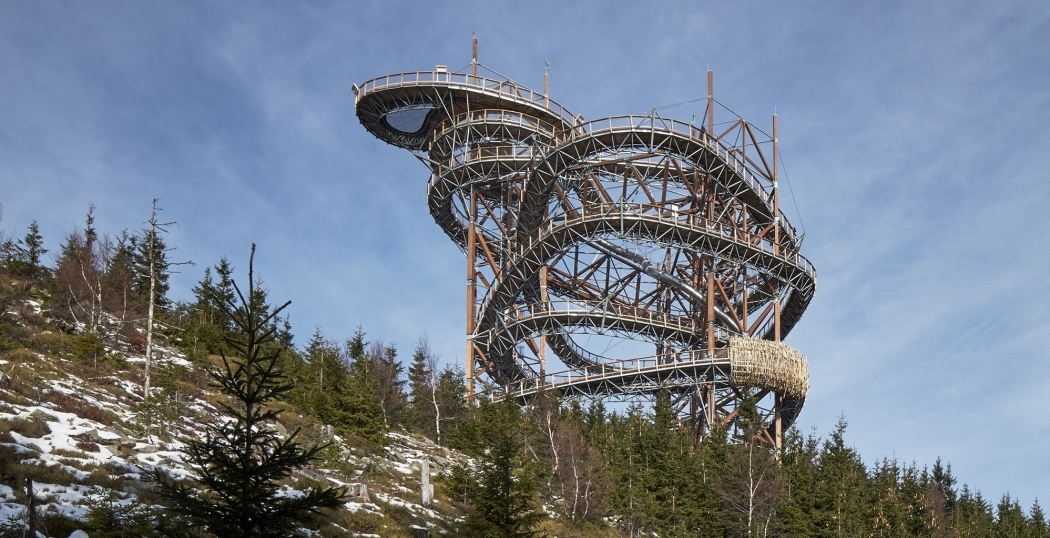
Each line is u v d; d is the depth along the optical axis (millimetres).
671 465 66625
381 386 72375
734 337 81062
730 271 90875
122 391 52469
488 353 90375
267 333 22484
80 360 56469
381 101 89688
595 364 87062
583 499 60000
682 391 85875
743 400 79250
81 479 33938
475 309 89938
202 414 52188
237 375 22312
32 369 50562
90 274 72625
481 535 39500
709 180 82375
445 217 93875
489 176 88500
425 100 89125
